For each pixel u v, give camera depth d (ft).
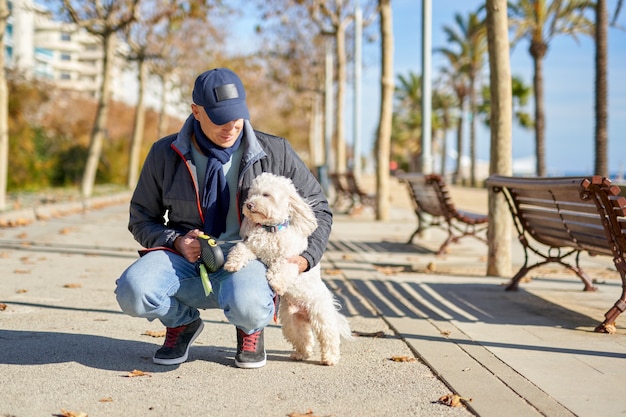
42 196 66.18
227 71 13.01
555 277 25.53
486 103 204.74
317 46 120.57
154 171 13.71
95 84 303.68
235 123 12.98
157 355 14.24
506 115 25.41
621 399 11.96
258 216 12.66
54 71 301.02
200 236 12.82
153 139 128.67
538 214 21.20
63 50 303.48
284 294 13.87
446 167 240.12
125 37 79.41
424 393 12.53
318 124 156.76
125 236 39.34
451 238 32.24
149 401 11.93
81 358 14.52
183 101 122.83
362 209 62.03
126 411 11.42
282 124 203.62
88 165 72.08
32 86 81.46
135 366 14.05
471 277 25.73
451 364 14.21
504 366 14.01
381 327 17.88
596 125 85.56
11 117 78.79
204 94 12.68
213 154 13.25
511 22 110.11
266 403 11.92
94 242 36.06
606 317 16.94
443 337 16.55
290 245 12.93
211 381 13.15
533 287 23.40
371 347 15.88
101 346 15.53
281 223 12.96
